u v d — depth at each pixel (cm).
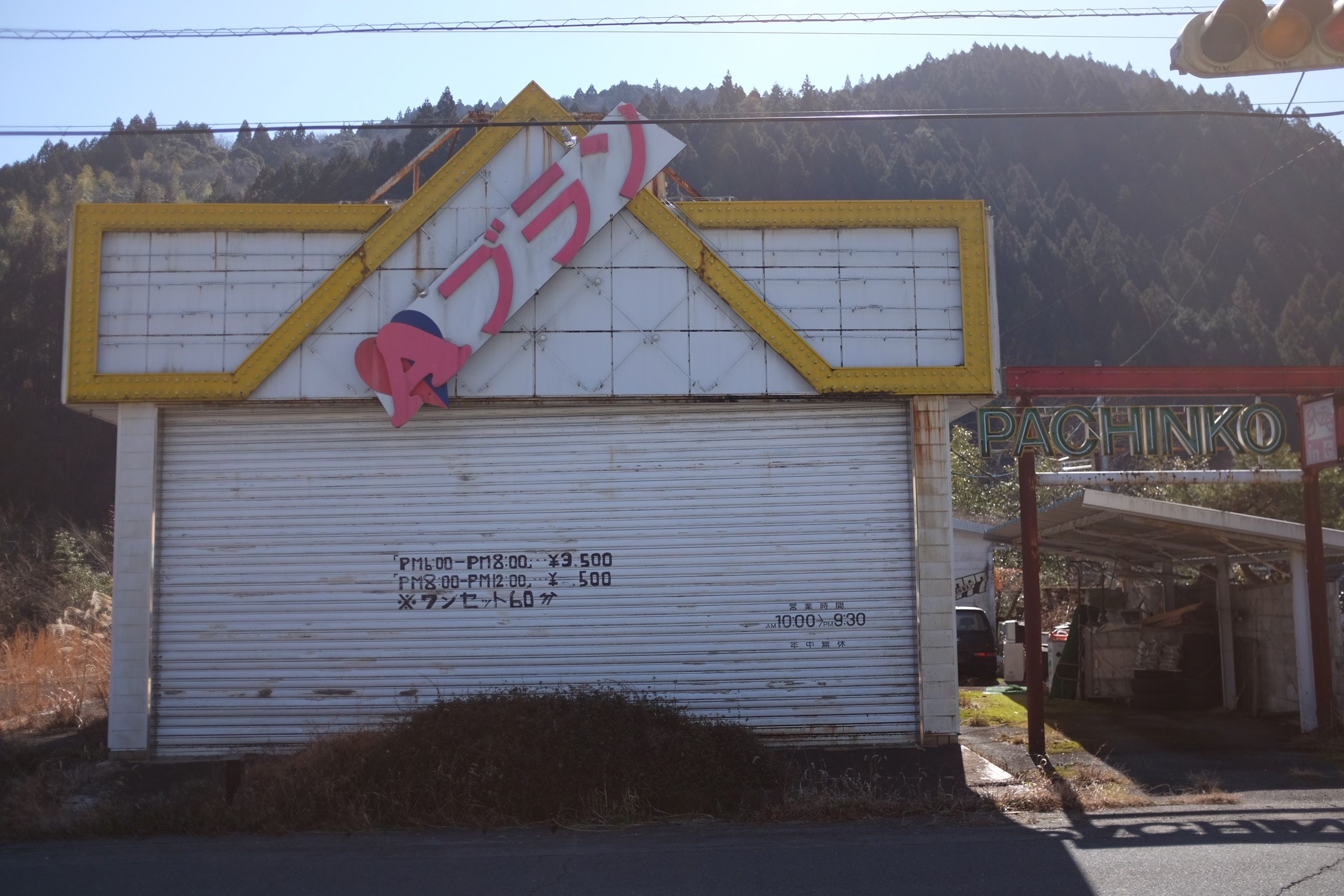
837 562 1138
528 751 887
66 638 1886
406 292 1134
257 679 1106
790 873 698
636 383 1129
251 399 1115
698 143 7812
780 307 1150
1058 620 2922
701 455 1147
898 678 1127
